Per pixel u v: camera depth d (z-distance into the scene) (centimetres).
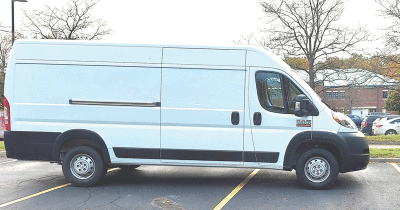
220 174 819
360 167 649
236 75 656
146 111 662
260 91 654
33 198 601
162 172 844
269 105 652
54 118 670
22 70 676
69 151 675
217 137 654
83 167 677
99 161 673
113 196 614
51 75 672
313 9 2167
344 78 2311
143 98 663
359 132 668
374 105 5612
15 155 679
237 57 660
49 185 699
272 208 545
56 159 672
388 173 821
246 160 652
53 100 671
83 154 677
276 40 2228
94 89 668
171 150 659
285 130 647
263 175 806
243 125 651
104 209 539
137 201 583
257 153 649
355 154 639
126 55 670
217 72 657
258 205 561
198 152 655
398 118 2209
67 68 672
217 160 656
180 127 660
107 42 673
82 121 669
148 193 636
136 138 664
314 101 651
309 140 643
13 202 576
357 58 2278
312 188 659
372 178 764
